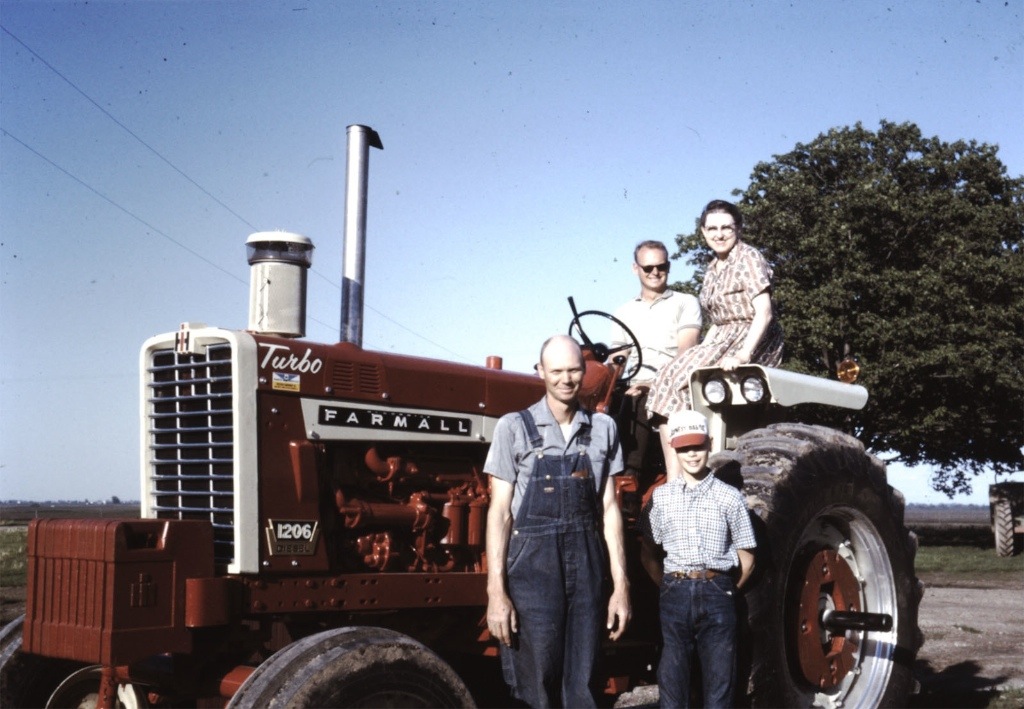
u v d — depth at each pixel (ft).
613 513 13.28
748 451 16.17
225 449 12.62
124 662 11.33
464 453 14.84
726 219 17.04
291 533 12.60
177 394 13.25
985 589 42.83
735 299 16.81
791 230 83.82
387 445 13.97
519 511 12.82
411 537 13.99
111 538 11.41
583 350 16.75
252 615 12.64
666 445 16.48
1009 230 85.30
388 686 11.37
